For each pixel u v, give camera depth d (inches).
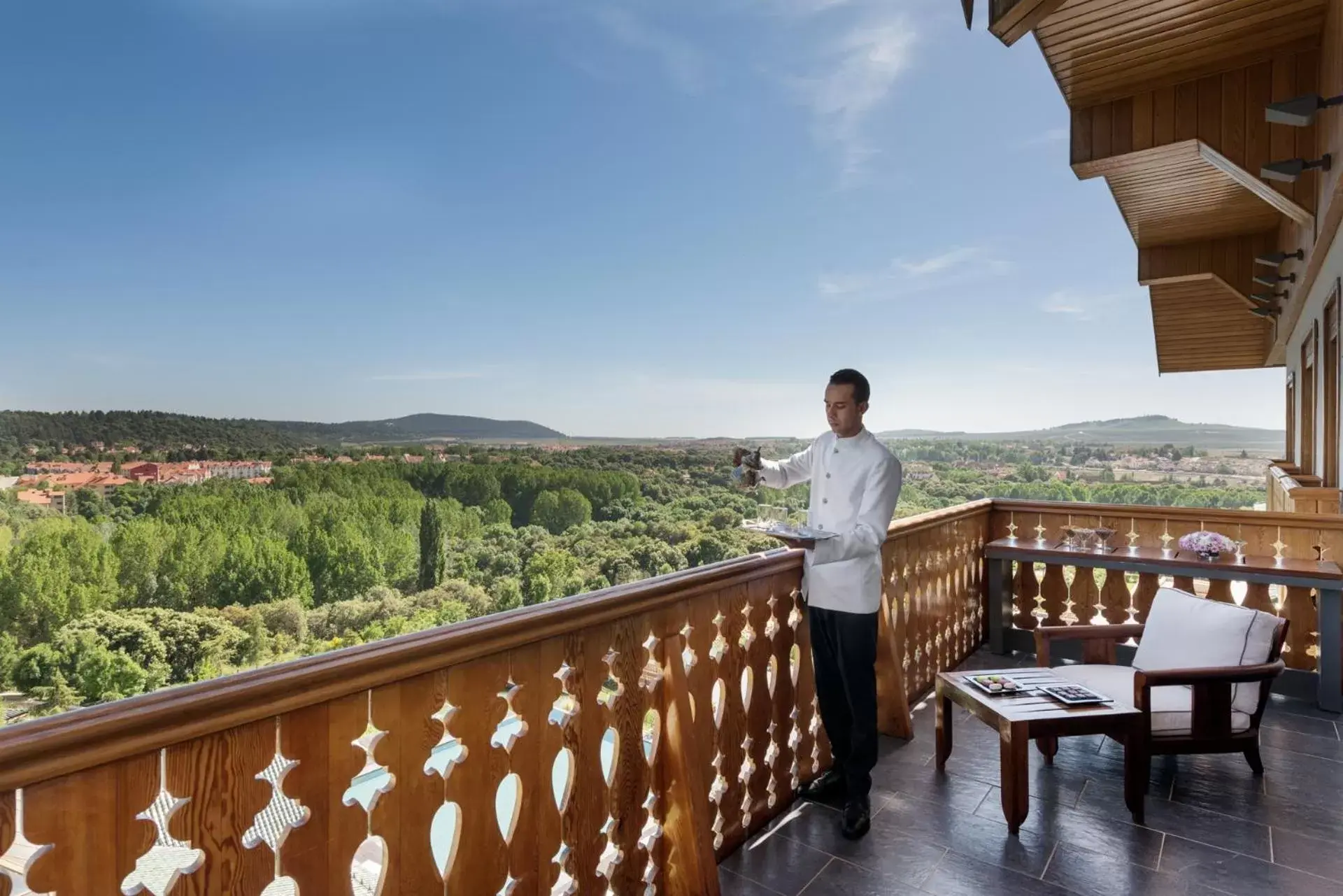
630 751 89.5
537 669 75.7
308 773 54.2
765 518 124.3
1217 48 164.9
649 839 95.5
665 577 94.9
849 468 115.1
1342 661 170.1
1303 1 146.7
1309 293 265.1
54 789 40.5
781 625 123.8
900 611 167.3
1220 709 124.5
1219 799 124.6
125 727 42.4
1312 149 167.5
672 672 95.3
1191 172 223.1
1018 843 111.1
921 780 133.0
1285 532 197.5
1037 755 143.9
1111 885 100.1
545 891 76.6
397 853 61.1
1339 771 135.9
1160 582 207.0
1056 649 216.4
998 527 238.1
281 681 50.8
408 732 62.0
